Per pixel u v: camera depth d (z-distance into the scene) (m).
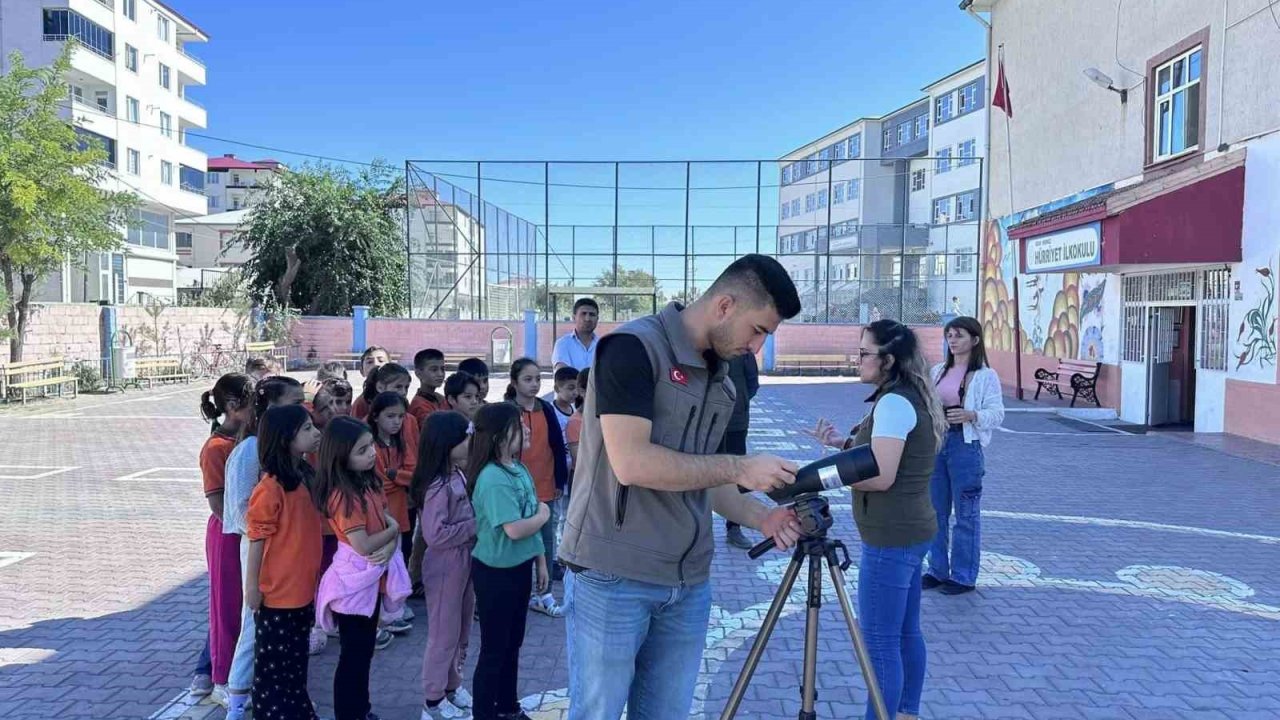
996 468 10.34
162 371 20.77
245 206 40.22
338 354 27.92
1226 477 9.80
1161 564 6.46
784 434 13.36
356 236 31.12
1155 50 14.35
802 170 38.38
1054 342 17.80
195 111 46.38
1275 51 11.34
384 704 4.14
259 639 3.61
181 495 8.81
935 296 28.55
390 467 4.97
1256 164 11.72
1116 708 4.14
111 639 4.93
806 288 30.06
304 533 3.65
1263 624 5.25
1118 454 11.34
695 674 2.69
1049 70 18.27
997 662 4.66
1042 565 6.41
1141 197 11.98
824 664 4.64
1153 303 14.11
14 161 15.92
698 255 29.48
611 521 2.46
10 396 16.86
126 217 19.06
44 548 6.82
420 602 5.49
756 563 6.45
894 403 3.38
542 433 5.28
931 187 44.91
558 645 4.87
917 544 3.46
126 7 39.97
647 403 2.35
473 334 27.70
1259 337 11.72
